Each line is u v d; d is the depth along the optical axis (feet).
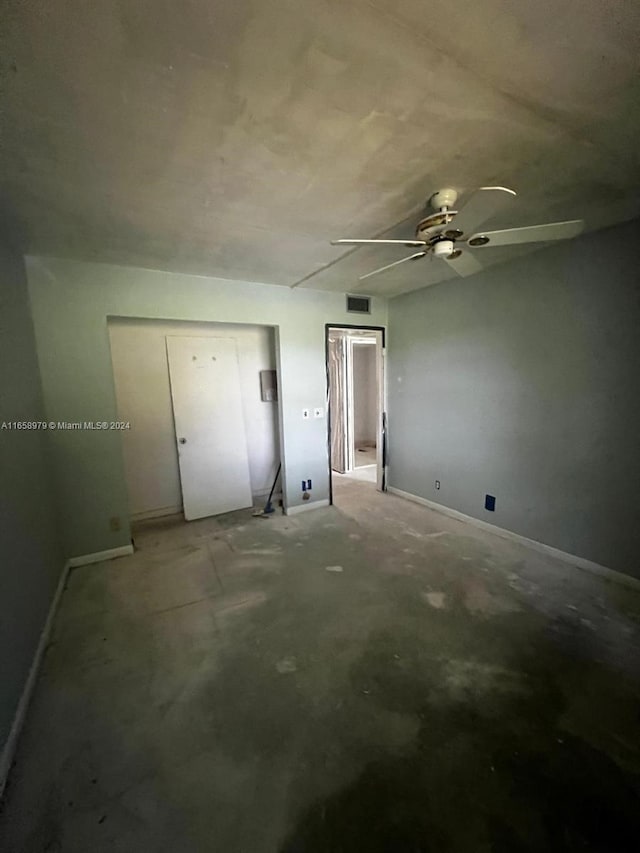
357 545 10.68
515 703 5.45
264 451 14.93
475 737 4.95
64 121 4.29
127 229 7.38
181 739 5.04
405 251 8.82
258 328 14.32
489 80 3.84
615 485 8.39
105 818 4.15
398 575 9.00
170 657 6.54
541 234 6.22
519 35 3.32
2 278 7.02
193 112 4.22
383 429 15.40
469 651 6.48
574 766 4.55
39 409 8.63
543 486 9.86
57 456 9.35
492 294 10.66
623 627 7.02
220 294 11.17
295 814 4.15
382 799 4.26
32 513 7.27
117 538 10.28
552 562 9.48
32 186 5.67
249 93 3.95
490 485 11.29
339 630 7.11
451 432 12.45
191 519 13.07
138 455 12.72
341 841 3.89
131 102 4.03
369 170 5.49
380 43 3.39
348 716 5.32
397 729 5.10
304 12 3.08
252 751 4.86
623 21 3.17
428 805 4.19
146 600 8.23
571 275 8.79
